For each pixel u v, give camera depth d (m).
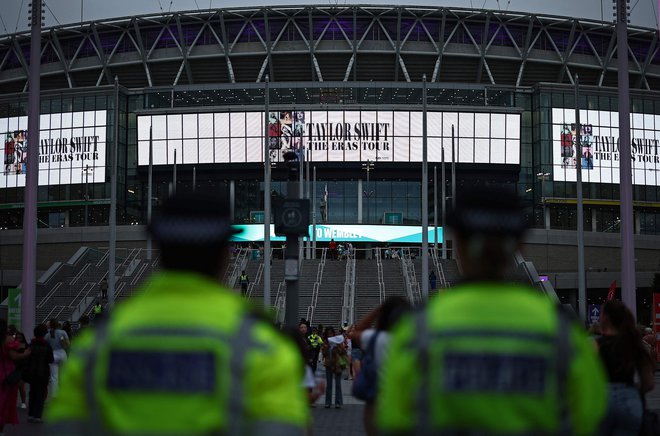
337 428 17.92
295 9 103.50
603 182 100.19
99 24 107.00
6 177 101.56
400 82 102.00
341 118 98.56
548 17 105.38
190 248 3.37
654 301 36.59
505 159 99.69
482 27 106.19
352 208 101.31
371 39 105.00
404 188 101.62
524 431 3.22
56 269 63.72
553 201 98.88
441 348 3.27
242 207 100.44
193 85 102.12
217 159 99.62
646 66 108.81
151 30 107.56
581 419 3.28
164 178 101.75
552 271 93.88
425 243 47.81
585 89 100.81
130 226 95.00
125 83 108.44
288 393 3.18
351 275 64.12
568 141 100.12
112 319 3.35
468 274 3.60
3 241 97.12
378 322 9.19
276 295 61.28
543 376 3.24
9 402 14.94
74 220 101.38
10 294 30.42
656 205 100.88
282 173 99.56
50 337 23.45
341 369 22.92
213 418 3.12
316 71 104.25
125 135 102.00
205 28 106.25
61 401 3.27
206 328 3.21
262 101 101.69
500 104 102.00
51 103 101.56
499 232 3.54
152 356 3.17
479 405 3.22
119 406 3.17
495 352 3.22
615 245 96.50
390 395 3.36
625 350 8.84
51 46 109.69
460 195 3.73
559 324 3.32
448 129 99.25
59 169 100.75
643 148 101.62
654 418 8.86
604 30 108.38
